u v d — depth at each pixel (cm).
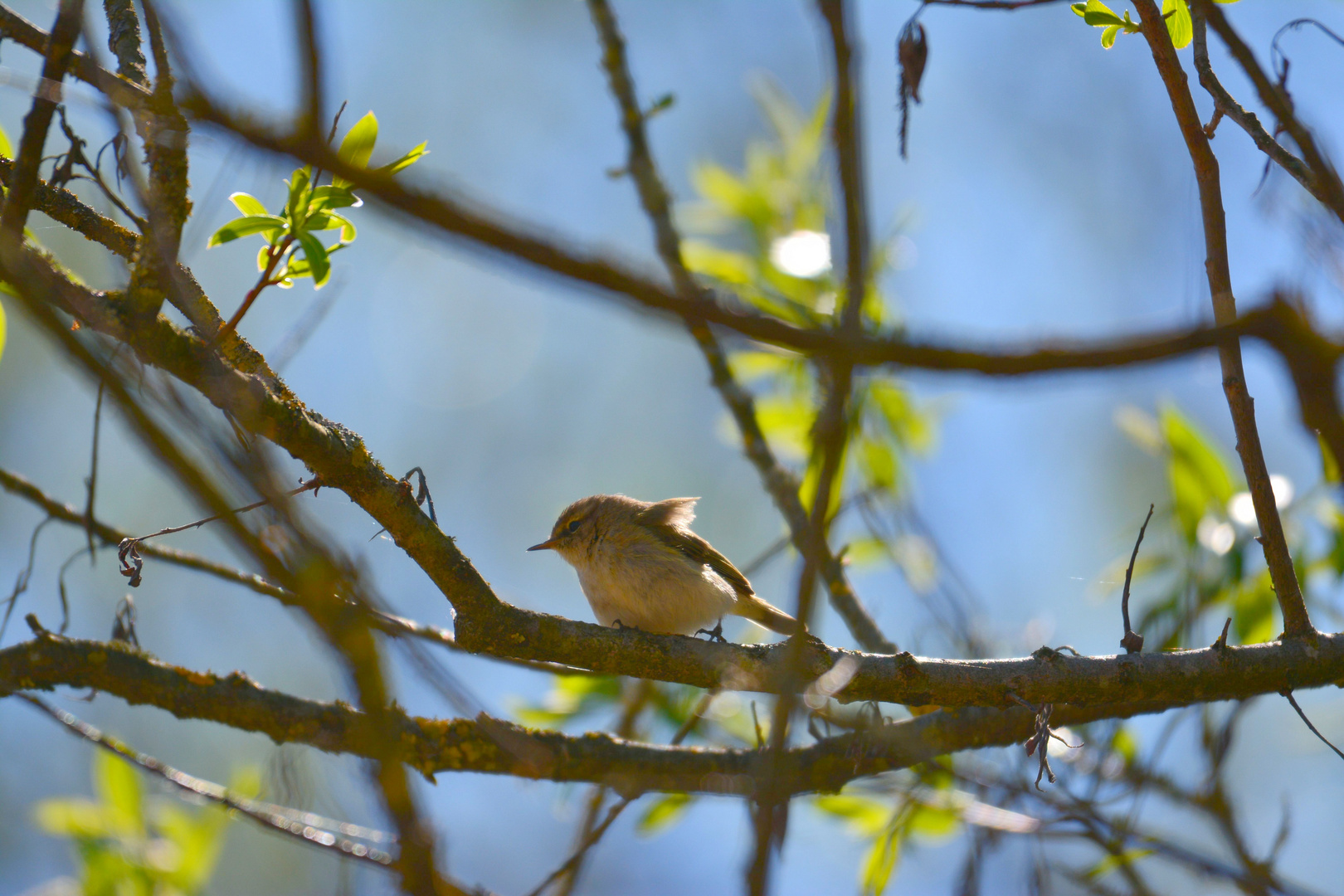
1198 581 898
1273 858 768
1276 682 680
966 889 805
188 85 271
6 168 668
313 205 582
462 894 541
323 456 598
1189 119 609
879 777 877
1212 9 524
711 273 988
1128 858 757
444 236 287
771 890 383
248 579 782
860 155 369
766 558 880
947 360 324
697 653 721
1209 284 592
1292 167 563
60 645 652
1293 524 887
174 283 540
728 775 754
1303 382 345
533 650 702
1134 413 1006
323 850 658
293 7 274
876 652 872
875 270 923
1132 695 694
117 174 569
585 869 806
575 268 296
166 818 1016
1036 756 699
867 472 982
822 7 380
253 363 650
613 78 1011
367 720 418
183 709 668
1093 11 673
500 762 739
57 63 515
